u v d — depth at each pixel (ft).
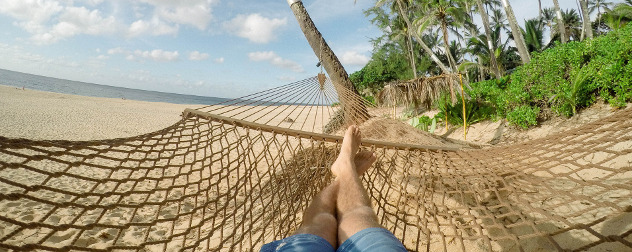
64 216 9.82
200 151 20.34
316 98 12.05
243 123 6.73
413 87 22.91
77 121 40.27
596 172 8.36
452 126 25.11
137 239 8.42
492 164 6.25
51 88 207.10
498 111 21.30
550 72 17.29
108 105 71.41
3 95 65.51
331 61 18.70
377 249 3.05
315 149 7.57
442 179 6.26
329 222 3.94
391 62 95.55
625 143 9.28
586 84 15.74
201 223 4.70
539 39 88.12
